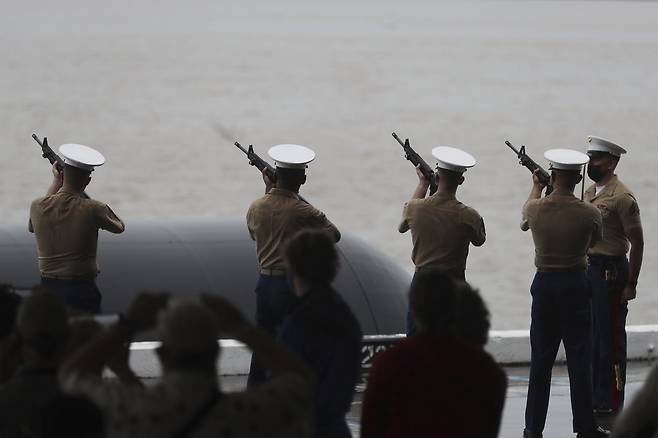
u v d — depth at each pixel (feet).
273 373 55.06
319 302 71.61
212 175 539.29
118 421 53.11
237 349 128.88
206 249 144.56
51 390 57.47
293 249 71.92
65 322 58.18
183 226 149.48
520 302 301.22
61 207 103.60
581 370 100.78
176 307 53.26
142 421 53.01
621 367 112.27
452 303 62.23
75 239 103.30
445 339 62.13
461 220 101.50
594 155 111.34
